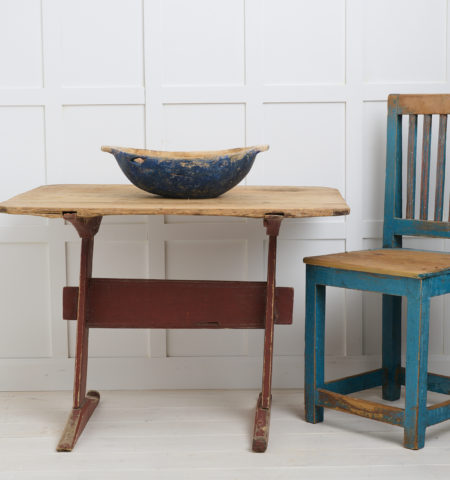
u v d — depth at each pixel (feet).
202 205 6.81
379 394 8.97
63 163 9.07
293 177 9.11
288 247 9.18
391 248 8.57
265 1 8.89
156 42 8.89
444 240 9.17
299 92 8.96
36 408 8.57
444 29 8.94
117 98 8.96
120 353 9.31
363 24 8.93
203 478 6.66
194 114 9.02
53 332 9.23
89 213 6.62
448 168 9.14
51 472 6.81
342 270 7.51
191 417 8.23
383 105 9.02
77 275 9.22
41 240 9.11
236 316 7.79
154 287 7.81
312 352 7.92
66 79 8.96
